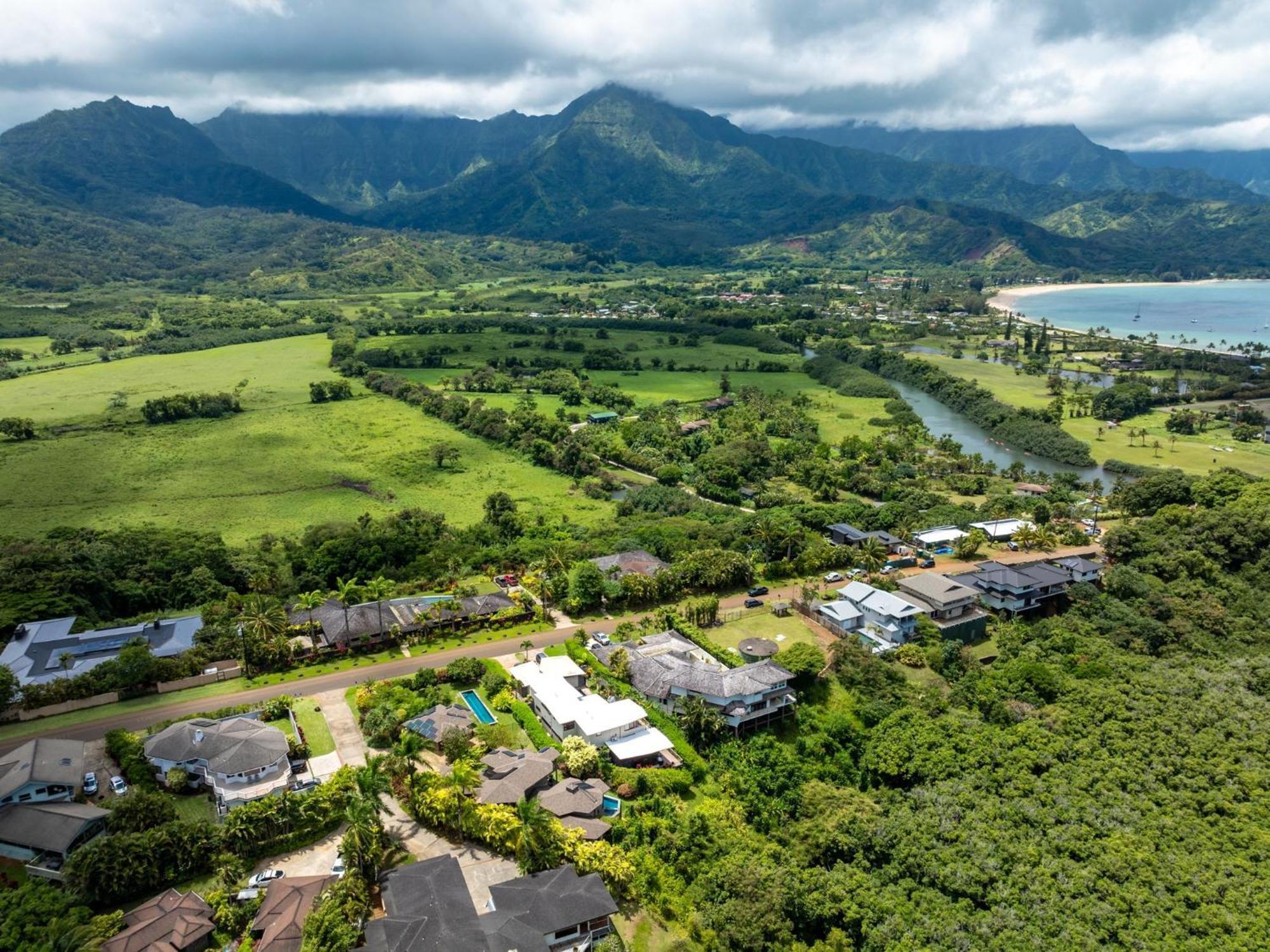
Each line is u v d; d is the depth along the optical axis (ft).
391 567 556.92
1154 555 547.49
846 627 466.70
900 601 466.70
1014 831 312.09
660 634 455.63
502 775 322.75
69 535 588.50
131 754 334.24
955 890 286.46
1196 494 654.12
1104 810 323.37
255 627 417.69
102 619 490.49
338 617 451.12
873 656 431.02
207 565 548.31
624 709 373.61
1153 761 351.67
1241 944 257.55
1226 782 338.54
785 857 301.84
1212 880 285.64
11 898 252.83
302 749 346.33
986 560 568.82
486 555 564.30
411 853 295.48
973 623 471.21
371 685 394.52
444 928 242.17
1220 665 428.15
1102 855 297.94
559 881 268.21
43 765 311.88
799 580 543.39
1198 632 466.70
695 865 296.71
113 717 375.04
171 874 277.23
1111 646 451.94
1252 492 620.90
